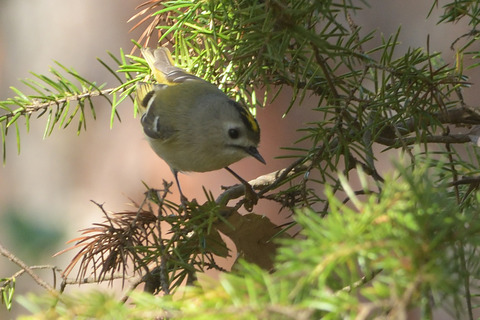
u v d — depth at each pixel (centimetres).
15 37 433
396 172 316
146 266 357
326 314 297
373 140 358
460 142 358
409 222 289
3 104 362
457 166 361
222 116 366
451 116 359
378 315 282
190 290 300
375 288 273
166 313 315
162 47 366
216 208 357
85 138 416
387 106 358
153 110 367
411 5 396
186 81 365
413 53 358
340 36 357
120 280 388
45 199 423
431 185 304
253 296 279
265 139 397
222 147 366
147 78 366
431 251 282
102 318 297
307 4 355
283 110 397
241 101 366
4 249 357
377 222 297
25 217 406
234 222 358
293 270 283
